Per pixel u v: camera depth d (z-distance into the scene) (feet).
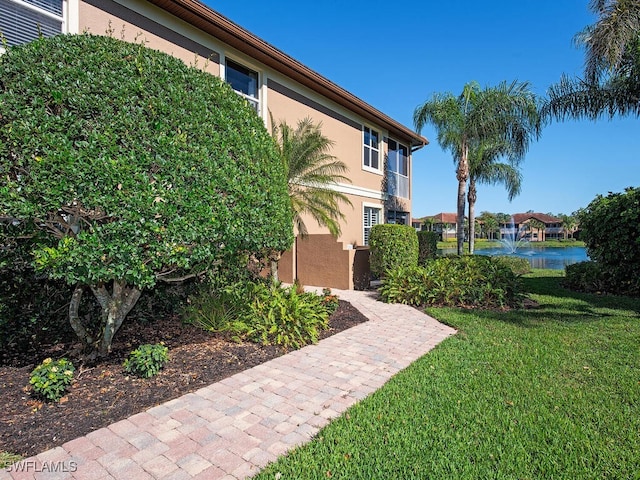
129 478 8.51
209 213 12.78
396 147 61.16
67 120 11.25
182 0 25.20
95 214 11.78
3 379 13.80
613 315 24.61
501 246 162.91
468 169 59.72
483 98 52.70
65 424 10.77
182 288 22.84
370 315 26.05
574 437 9.98
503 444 9.73
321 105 43.32
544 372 14.60
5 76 11.38
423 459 9.14
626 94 36.83
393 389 13.21
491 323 22.61
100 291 15.46
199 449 9.70
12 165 10.71
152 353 14.23
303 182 33.86
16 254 14.96
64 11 22.06
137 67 13.23
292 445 9.87
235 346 18.06
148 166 12.12
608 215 33.24
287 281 41.29
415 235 38.70
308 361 16.49
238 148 15.06
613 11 30.81
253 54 32.89
